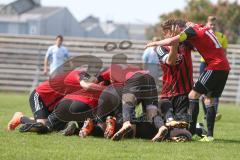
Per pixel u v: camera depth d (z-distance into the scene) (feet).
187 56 98.94
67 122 101.14
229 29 505.25
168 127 94.32
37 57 285.43
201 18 489.26
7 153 77.20
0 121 124.26
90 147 84.79
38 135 96.37
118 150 82.94
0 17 605.73
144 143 91.04
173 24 97.86
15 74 285.64
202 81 97.86
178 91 99.40
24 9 619.67
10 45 285.64
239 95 267.80
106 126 95.86
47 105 100.99
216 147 90.53
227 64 98.22
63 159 74.38
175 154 81.30
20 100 212.64
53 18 602.03
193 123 99.81
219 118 144.87
